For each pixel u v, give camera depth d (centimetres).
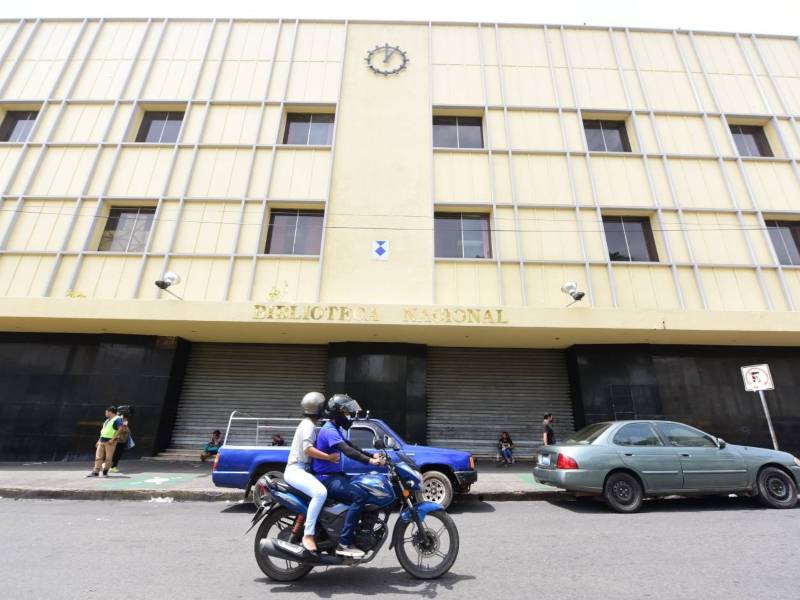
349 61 1507
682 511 715
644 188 1360
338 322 1105
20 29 1531
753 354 1279
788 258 1319
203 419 1253
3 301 1104
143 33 1531
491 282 1248
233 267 1242
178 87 1459
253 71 1488
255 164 1363
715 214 1324
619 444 745
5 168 1339
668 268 1268
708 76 1512
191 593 373
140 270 1227
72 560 454
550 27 1580
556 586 388
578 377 1255
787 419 1219
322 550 397
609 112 1460
